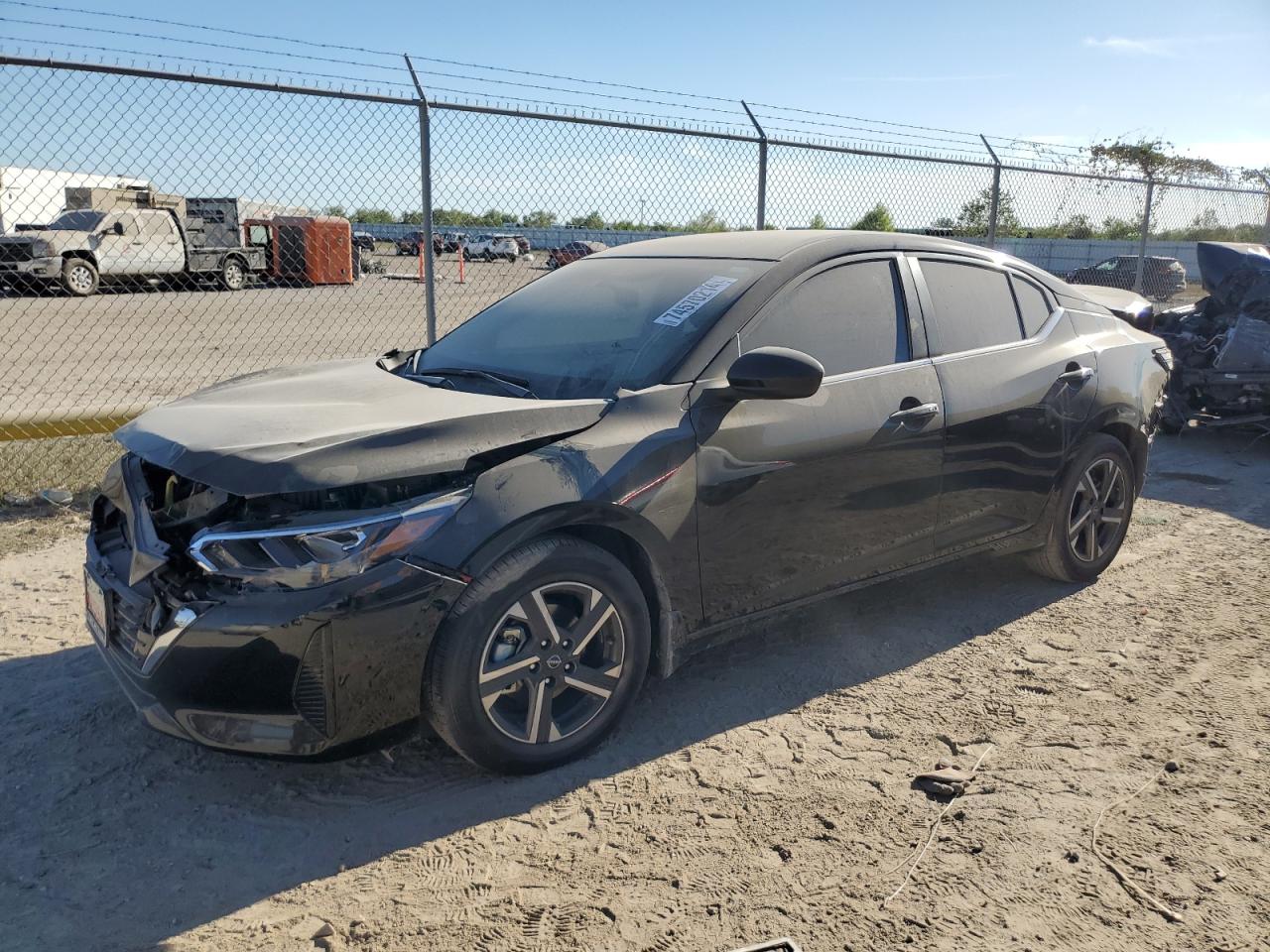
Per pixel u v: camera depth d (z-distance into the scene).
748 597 3.55
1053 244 11.21
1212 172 13.24
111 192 20.31
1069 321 4.71
